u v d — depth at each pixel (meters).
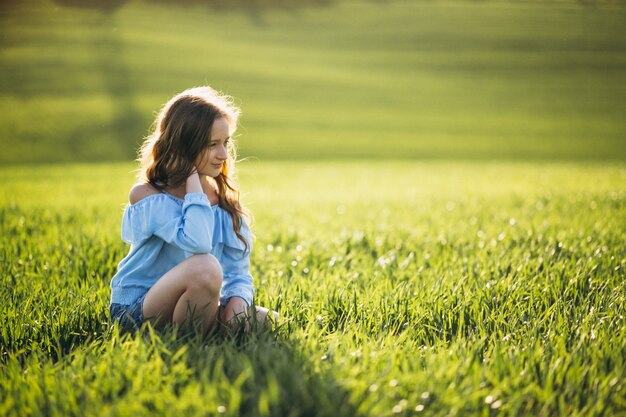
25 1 79.81
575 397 3.25
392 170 24.73
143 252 4.30
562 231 8.03
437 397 3.09
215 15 82.88
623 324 4.37
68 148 35.66
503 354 3.72
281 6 87.62
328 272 6.13
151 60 58.19
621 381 3.41
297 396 3.01
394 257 6.74
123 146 36.09
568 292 5.24
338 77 57.19
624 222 8.91
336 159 34.16
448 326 4.53
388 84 55.22
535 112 47.03
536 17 77.44
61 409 3.09
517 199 13.16
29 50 59.41
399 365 3.53
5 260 6.66
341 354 3.67
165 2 86.88
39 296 5.17
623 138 39.78
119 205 12.95
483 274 5.75
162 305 4.08
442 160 33.72
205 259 4.04
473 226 9.18
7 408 3.09
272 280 5.80
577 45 65.94
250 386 3.10
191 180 4.20
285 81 55.03
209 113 4.17
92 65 55.19
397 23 77.56
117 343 3.80
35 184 19.31
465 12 81.25
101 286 5.57
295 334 4.05
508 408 3.11
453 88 54.12
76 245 7.37
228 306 4.38
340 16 82.25
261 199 14.85
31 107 43.19
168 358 3.55
